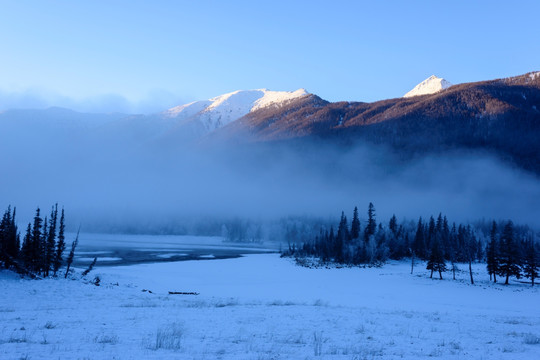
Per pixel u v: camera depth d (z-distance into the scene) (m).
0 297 37.69
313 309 29.91
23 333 17.52
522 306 45.06
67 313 25.45
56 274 60.81
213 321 22.42
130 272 78.31
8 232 62.03
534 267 72.12
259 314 25.94
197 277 75.69
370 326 22.38
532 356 15.50
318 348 15.75
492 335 20.84
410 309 35.53
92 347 14.68
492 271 74.44
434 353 15.51
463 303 45.69
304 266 101.50
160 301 36.69
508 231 75.56
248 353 14.38
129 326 20.03
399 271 92.19
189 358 13.23
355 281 70.19
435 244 79.19
